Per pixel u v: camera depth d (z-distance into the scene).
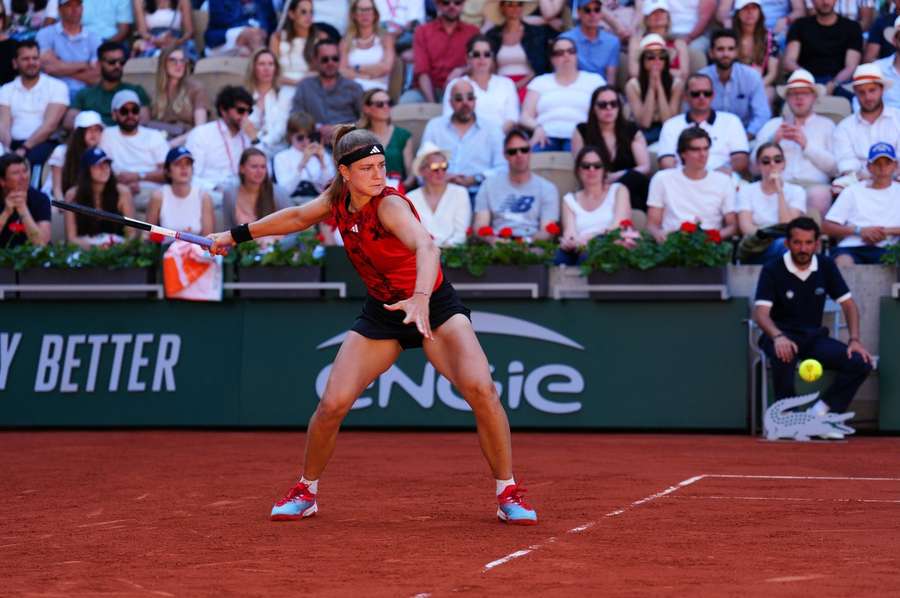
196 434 35.44
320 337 36.50
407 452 29.44
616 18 47.28
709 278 34.50
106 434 35.50
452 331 18.02
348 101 43.62
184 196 38.62
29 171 40.97
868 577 13.76
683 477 24.05
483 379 17.72
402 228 16.89
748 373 34.69
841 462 26.95
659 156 40.69
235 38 49.03
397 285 17.84
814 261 33.19
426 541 16.53
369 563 14.85
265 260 36.22
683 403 34.78
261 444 32.19
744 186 38.22
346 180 17.64
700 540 16.45
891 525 17.78
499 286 35.34
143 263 36.97
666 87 42.50
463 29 45.88
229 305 36.97
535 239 37.03
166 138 44.59
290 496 18.77
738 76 42.47
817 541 16.36
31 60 45.28
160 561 15.16
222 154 42.53
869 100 39.44
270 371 36.66
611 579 13.65
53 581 13.89
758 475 24.39
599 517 18.69
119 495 21.86
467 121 41.72
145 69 47.44
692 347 34.81
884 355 34.16
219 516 19.16
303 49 45.38
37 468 26.39
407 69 48.22
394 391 35.94
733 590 12.97
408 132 42.25
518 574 14.01
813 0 44.78
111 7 50.66
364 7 46.34
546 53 45.53
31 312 37.72
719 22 46.28
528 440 32.62
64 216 41.72
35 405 37.38
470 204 39.62
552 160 41.00
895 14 44.75
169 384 37.00
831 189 39.28
